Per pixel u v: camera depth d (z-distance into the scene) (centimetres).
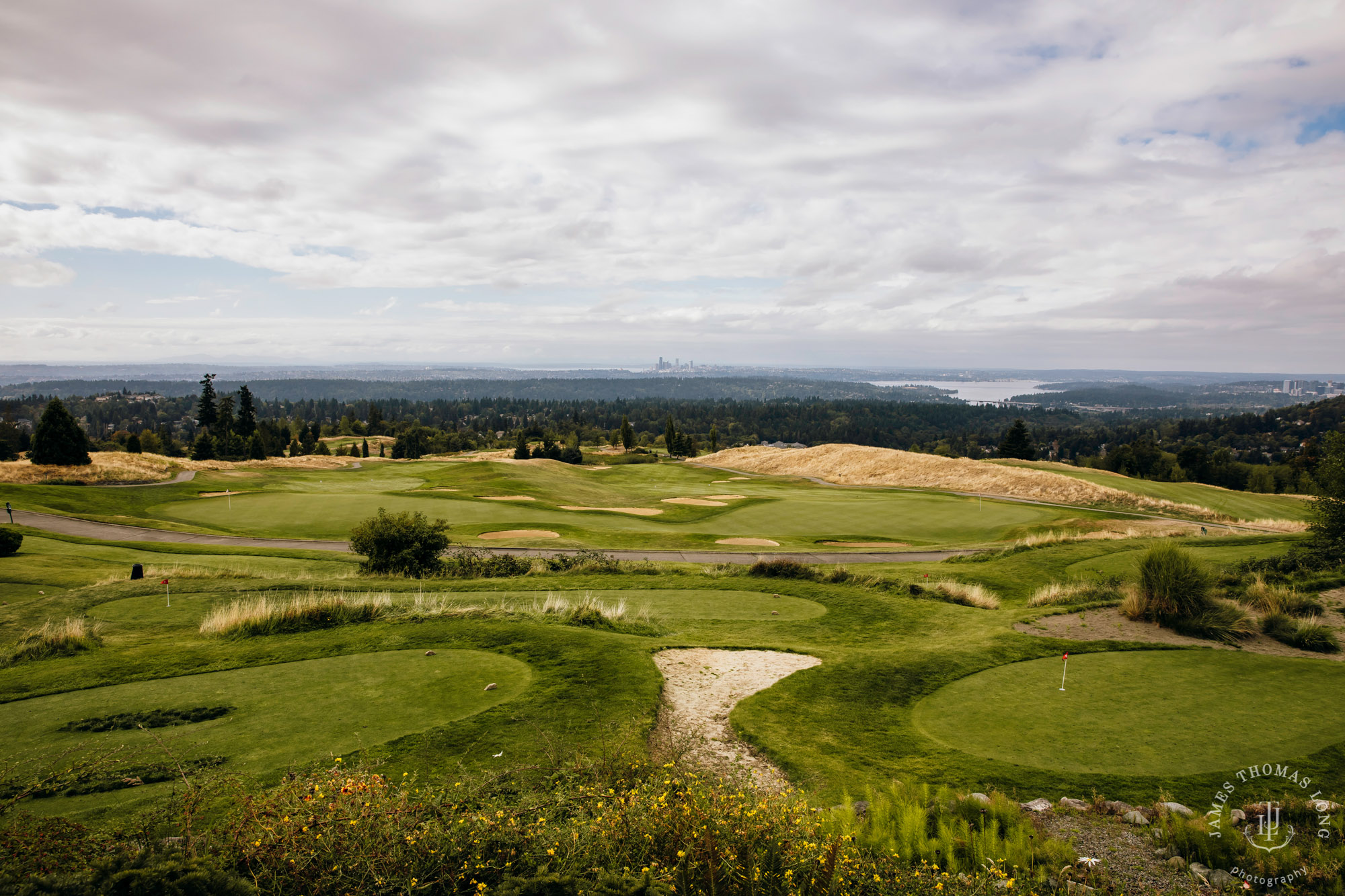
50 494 3559
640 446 14212
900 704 945
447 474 5594
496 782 639
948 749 797
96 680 926
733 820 534
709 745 832
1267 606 1355
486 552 2478
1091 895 528
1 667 1023
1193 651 1116
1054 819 645
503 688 913
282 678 948
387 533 2008
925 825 599
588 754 711
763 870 501
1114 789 697
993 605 1708
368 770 657
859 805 665
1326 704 878
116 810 576
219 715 811
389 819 495
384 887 454
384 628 1198
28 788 588
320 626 1261
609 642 1139
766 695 966
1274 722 830
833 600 1662
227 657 1035
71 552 2258
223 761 679
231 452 8644
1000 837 611
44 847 435
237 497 3959
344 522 3297
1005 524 3466
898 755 795
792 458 7744
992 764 755
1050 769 739
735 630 1411
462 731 771
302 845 465
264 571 2045
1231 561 1927
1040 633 1242
